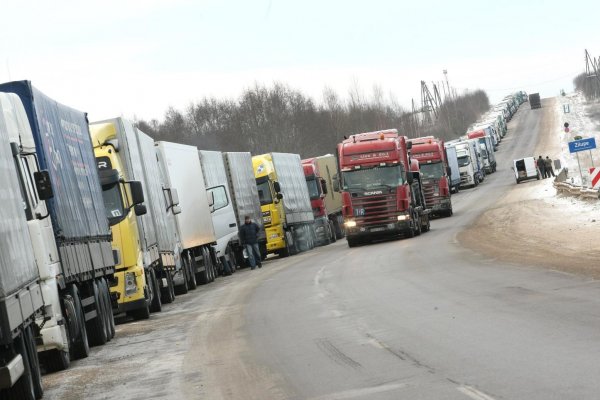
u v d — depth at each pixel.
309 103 151.38
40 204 19.77
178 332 24.34
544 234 43.53
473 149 124.56
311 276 36.75
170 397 14.52
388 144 54.72
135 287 29.20
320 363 15.88
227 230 52.16
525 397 11.05
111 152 30.19
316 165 75.31
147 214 32.44
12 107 19.42
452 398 11.52
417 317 20.28
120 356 21.11
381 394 12.48
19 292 15.31
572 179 76.69
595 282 23.12
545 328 16.50
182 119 148.00
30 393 15.94
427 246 45.06
